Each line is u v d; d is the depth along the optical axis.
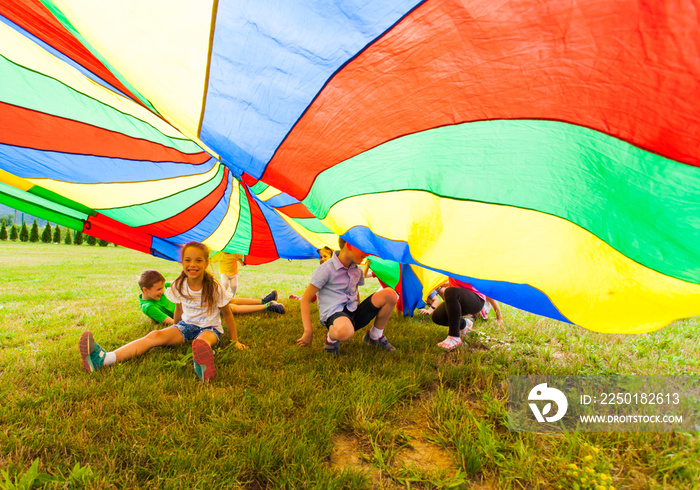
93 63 2.33
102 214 4.49
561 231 1.87
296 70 1.65
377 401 2.39
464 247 2.13
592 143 1.46
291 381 2.67
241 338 3.74
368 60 1.50
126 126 3.52
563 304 2.18
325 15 1.38
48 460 1.75
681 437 2.02
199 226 5.44
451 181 1.87
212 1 1.44
